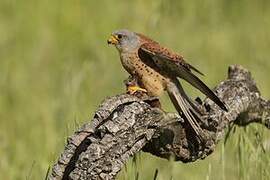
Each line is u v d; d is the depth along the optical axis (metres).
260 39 18.72
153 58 9.67
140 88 9.88
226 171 10.96
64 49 18.88
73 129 9.44
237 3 20.52
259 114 9.59
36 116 14.64
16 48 18.97
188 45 18.12
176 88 9.64
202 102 9.44
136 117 8.22
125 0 20.70
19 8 20.88
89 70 15.74
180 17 19.34
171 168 8.91
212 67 16.83
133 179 9.45
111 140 8.12
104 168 8.09
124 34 9.99
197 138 8.88
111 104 8.31
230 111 9.19
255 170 9.92
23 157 12.62
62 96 14.32
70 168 8.23
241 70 9.57
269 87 14.84
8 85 16.39
